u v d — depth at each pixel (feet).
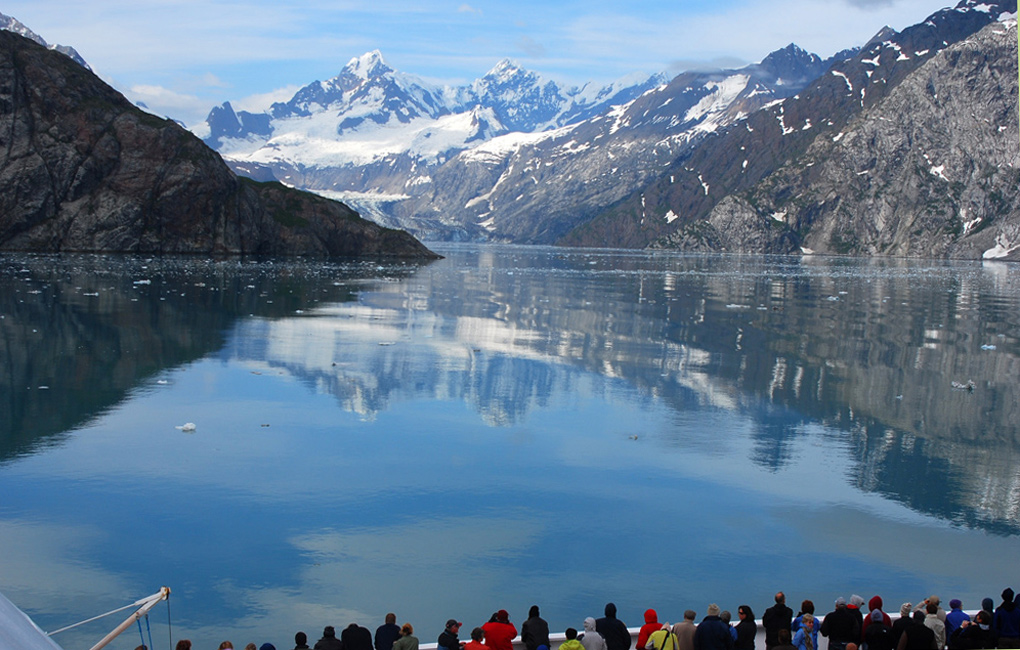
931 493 102.94
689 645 56.29
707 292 378.32
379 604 71.97
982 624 56.65
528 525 89.25
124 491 95.45
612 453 114.83
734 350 202.59
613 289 385.09
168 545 82.07
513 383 156.25
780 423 133.69
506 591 74.84
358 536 85.30
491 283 404.16
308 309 257.34
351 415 130.62
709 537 87.71
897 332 245.65
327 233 619.67
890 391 159.84
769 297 360.07
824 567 81.71
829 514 95.14
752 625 59.31
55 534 83.76
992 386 168.25
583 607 72.38
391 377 157.99
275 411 131.13
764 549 85.30
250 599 72.13
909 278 543.80
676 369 175.42
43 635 46.68
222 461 106.63
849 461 114.93
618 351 195.72
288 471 103.60
